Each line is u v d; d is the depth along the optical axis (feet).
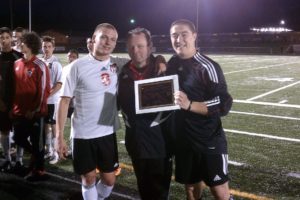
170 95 9.90
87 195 11.79
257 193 14.53
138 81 10.17
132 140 10.57
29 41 14.46
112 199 13.96
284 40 157.07
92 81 11.01
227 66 74.74
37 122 14.98
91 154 11.39
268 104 33.50
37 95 14.65
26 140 15.35
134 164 10.84
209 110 10.00
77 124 11.28
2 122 16.24
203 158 10.34
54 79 17.60
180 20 10.21
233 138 22.48
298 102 34.42
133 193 14.52
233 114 29.22
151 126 10.45
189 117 10.30
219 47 152.46
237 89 43.04
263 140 22.03
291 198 14.08
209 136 10.23
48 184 15.24
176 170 10.94
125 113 10.73
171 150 10.86
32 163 15.62
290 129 24.56
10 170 16.61
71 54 18.88
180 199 14.06
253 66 75.00
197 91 10.12
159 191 10.93
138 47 10.22
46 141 17.95
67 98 11.14
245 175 16.42
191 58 10.28
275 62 86.38
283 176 16.31
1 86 15.83
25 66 14.58
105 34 10.84
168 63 10.69
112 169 11.76
